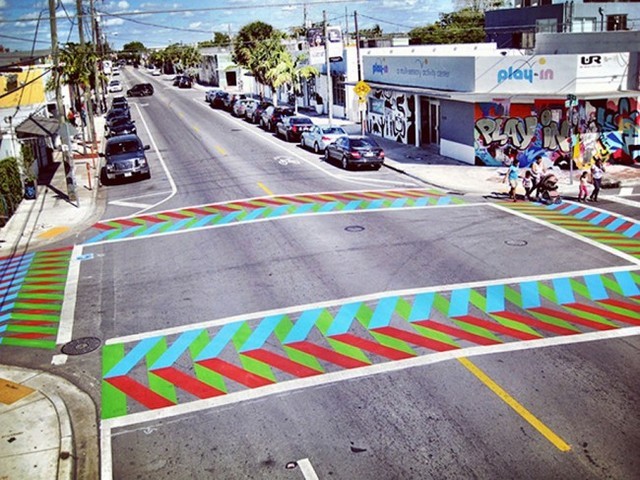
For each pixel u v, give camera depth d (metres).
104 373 11.02
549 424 8.72
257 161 31.47
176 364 11.16
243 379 10.49
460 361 10.66
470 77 27.66
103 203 24.56
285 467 8.15
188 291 14.58
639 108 26.86
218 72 88.88
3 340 12.55
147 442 8.91
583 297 13.27
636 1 45.97
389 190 24.20
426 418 9.03
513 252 16.27
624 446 8.16
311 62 46.44
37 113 31.39
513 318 12.32
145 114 56.50
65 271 16.64
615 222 18.86
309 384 10.20
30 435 9.22
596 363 10.41
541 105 26.66
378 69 37.22
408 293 13.71
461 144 29.02
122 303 14.16
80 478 8.22
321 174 27.78
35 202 25.09
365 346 11.39
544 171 22.27
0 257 18.28
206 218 21.03
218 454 8.52
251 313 13.09
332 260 16.06
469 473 7.79
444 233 18.06
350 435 8.74
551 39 33.81
